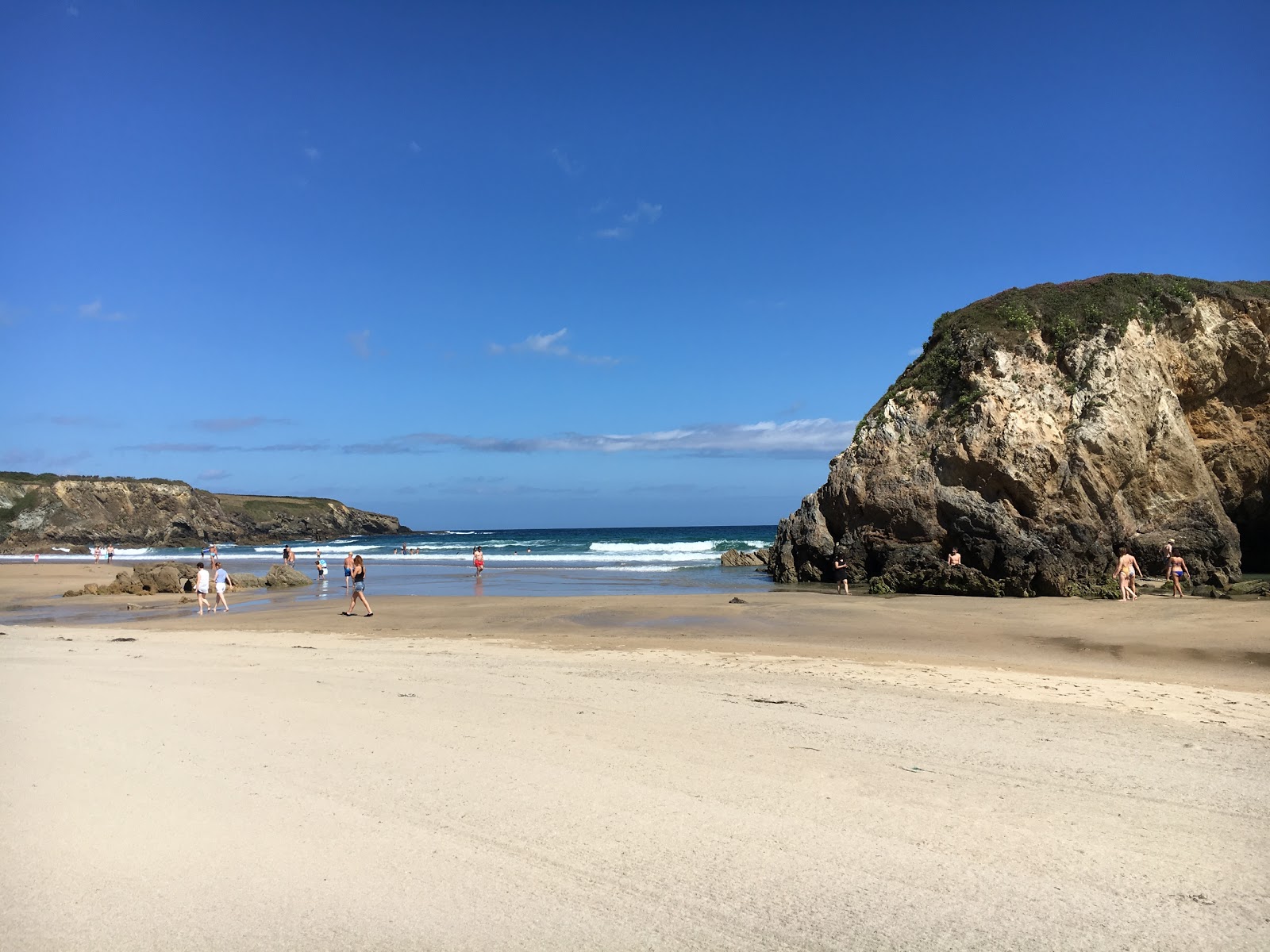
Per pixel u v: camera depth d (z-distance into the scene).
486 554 72.56
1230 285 35.31
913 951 4.14
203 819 5.86
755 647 16.86
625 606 26.12
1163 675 13.94
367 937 4.30
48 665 13.24
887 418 35.75
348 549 97.38
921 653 16.56
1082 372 32.47
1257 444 34.66
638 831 5.64
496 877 4.98
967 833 5.64
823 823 5.79
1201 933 4.34
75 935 4.33
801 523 38.47
